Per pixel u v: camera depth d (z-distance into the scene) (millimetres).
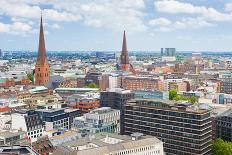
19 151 141750
